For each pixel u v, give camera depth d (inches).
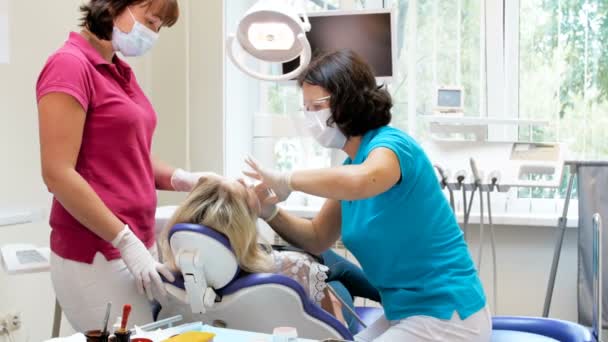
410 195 70.5
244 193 77.0
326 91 72.7
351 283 96.3
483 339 72.0
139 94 84.7
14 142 113.6
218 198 75.3
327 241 88.6
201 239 71.4
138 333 60.7
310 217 143.6
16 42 113.3
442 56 142.2
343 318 89.2
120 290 78.8
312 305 76.3
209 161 143.6
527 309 137.6
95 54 78.0
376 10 112.0
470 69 141.3
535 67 137.6
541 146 123.5
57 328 99.6
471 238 140.3
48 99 72.7
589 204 124.3
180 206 77.0
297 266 81.8
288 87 151.8
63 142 72.9
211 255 71.9
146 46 80.2
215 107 142.7
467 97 141.7
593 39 133.3
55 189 73.2
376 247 73.0
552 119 136.9
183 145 143.6
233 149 148.0
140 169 81.3
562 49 135.3
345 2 145.9
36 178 117.8
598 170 123.8
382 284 74.9
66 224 77.8
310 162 151.3
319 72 72.7
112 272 78.2
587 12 133.4
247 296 73.0
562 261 135.4
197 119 143.9
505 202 142.0
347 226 76.3
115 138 77.7
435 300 70.8
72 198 73.0
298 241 88.9
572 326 85.2
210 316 75.8
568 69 135.3
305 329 76.4
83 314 79.3
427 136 143.5
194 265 70.9
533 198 141.3
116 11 77.6
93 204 73.7
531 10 137.3
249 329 75.6
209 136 143.3
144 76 144.1
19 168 114.6
